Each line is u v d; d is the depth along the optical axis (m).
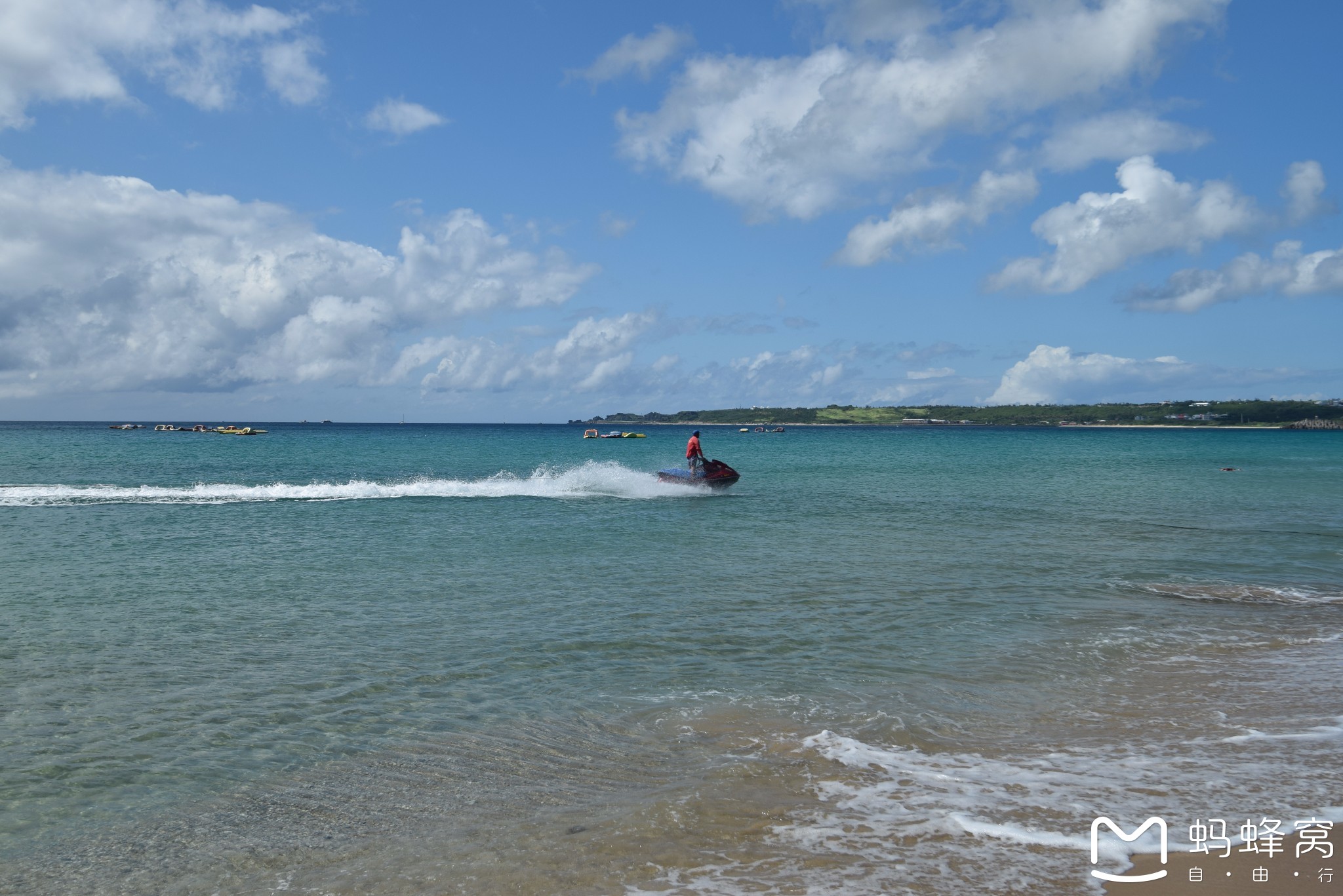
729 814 5.80
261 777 6.59
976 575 15.38
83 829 5.75
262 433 120.25
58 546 18.61
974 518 25.16
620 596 13.44
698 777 6.48
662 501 30.12
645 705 8.23
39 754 7.02
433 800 6.16
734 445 107.50
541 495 31.94
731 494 33.44
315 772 6.68
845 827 5.57
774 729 7.57
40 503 27.73
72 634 10.88
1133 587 14.38
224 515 24.84
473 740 7.35
